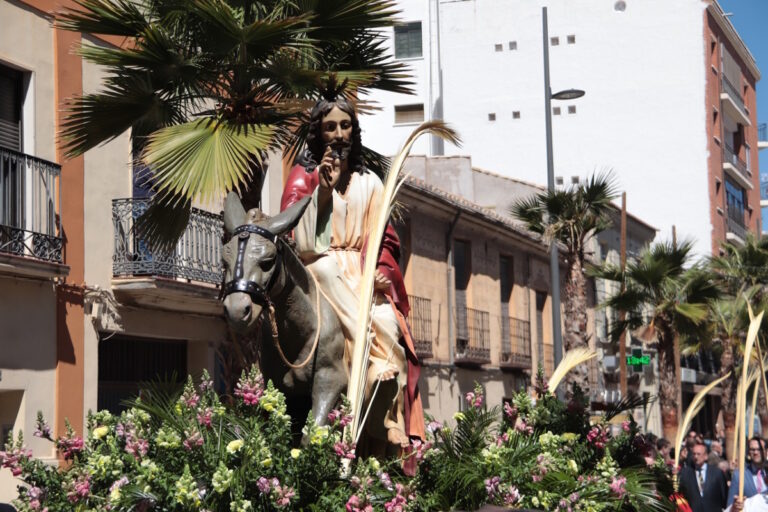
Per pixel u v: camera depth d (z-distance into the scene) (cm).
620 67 4853
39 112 1559
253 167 1037
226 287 513
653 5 4841
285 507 463
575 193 2372
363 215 623
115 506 458
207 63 1106
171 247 1141
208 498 459
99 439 506
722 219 4950
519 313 3228
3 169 1463
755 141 5897
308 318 562
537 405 695
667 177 4809
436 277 2680
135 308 1717
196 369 1886
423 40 4441
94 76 1677
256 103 1089
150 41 1071
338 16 1093
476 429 604
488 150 4881
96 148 1664
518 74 4878
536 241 3231
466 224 2847
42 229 1530
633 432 717
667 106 4825
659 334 2836
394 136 4409
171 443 477
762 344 3100
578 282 2344
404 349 612
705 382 4716
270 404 497
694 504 1351
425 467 556
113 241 1688
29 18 1542
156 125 1159
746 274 3278
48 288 1540
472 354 2805
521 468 595
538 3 4897
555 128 4881
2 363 1445
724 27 5094
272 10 1139
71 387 1573
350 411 509
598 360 3759
